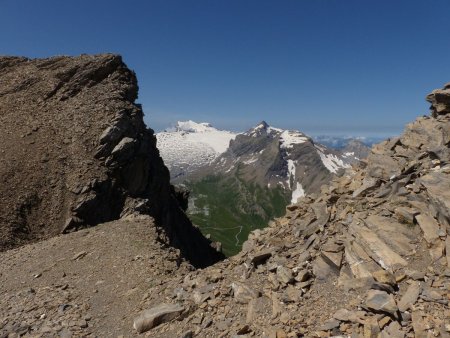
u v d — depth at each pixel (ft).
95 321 63.77
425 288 43.24
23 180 158.20
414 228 52.75
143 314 59.52
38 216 150.51
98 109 200.85
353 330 42.09
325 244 58.13
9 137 176.35
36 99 205.77
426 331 38.29
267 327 48.32
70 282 81.82
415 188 56.95
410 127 73.41
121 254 94.58
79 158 174.91
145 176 200.75
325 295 50.11
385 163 68.13
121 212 172.96
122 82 232.94
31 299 73.41
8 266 97.76
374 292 44.93
